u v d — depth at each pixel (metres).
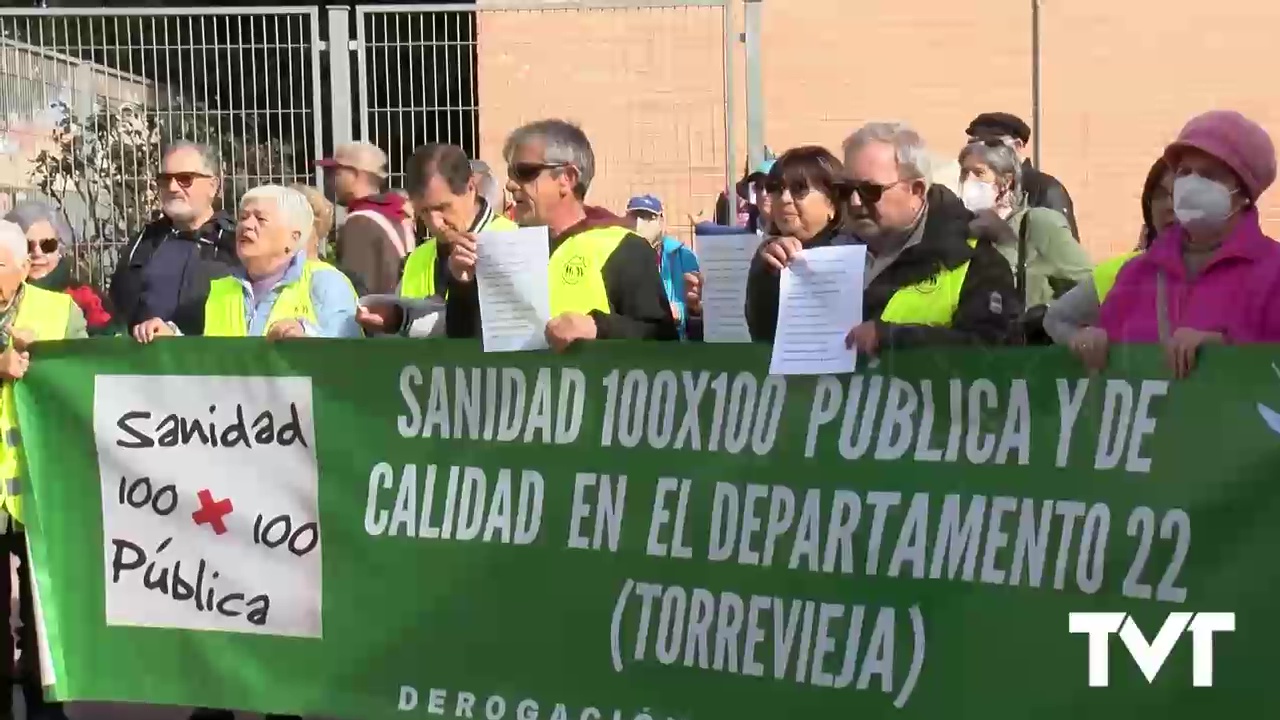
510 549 4.07
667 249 6.91
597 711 3.98
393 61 8.73
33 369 4.55
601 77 9.62
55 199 8.46
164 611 4.48
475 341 4.07
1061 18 11.02
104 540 4.52
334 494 4.28
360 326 4.72
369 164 6.69
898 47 11.14
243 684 4.40
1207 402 3.30
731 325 4.04
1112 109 11.06
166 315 5.35
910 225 3.86
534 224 4.25
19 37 8.58
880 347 3.58
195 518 4.43
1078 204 11.12
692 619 3.86
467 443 4.11
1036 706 3.48
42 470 4.56
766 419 3.75
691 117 9.63
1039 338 4.18
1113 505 3.39
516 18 9.55
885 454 3.62
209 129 8.58
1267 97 10.98
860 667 3.66
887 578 3.62
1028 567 3.48
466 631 4.13
